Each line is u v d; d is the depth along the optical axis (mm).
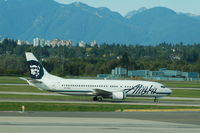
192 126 102500
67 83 174000
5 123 98000
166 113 133250
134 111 137375
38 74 174625
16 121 102000
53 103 150000
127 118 116062
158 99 195000
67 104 147625
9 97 176875
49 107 136625
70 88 173875
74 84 174000
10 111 126375
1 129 88000
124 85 177750
